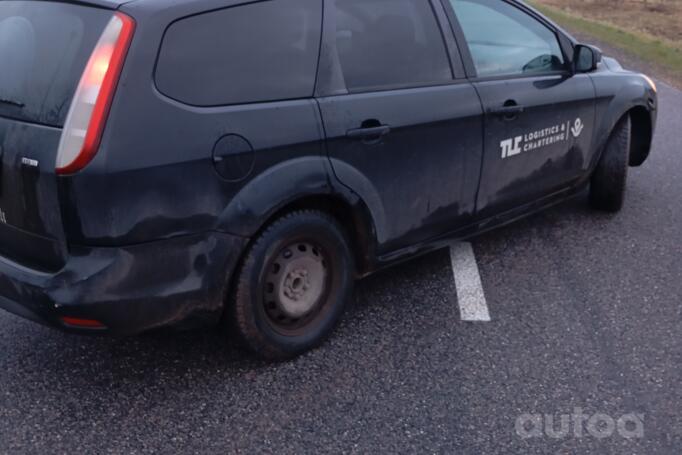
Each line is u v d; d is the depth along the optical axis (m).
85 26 3.15
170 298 3.17
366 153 3.71
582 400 3.38
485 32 4.41
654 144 7.73
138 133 2.99
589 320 4.09
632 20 22.80
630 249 5.02
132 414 3.29
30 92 3.21
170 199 3.08
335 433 3.15
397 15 3.95
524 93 4.52
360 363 3.67
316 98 3.54
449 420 3.23
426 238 4.20
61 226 3.04
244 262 3.36
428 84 4.04
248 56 3.34
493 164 4.41
